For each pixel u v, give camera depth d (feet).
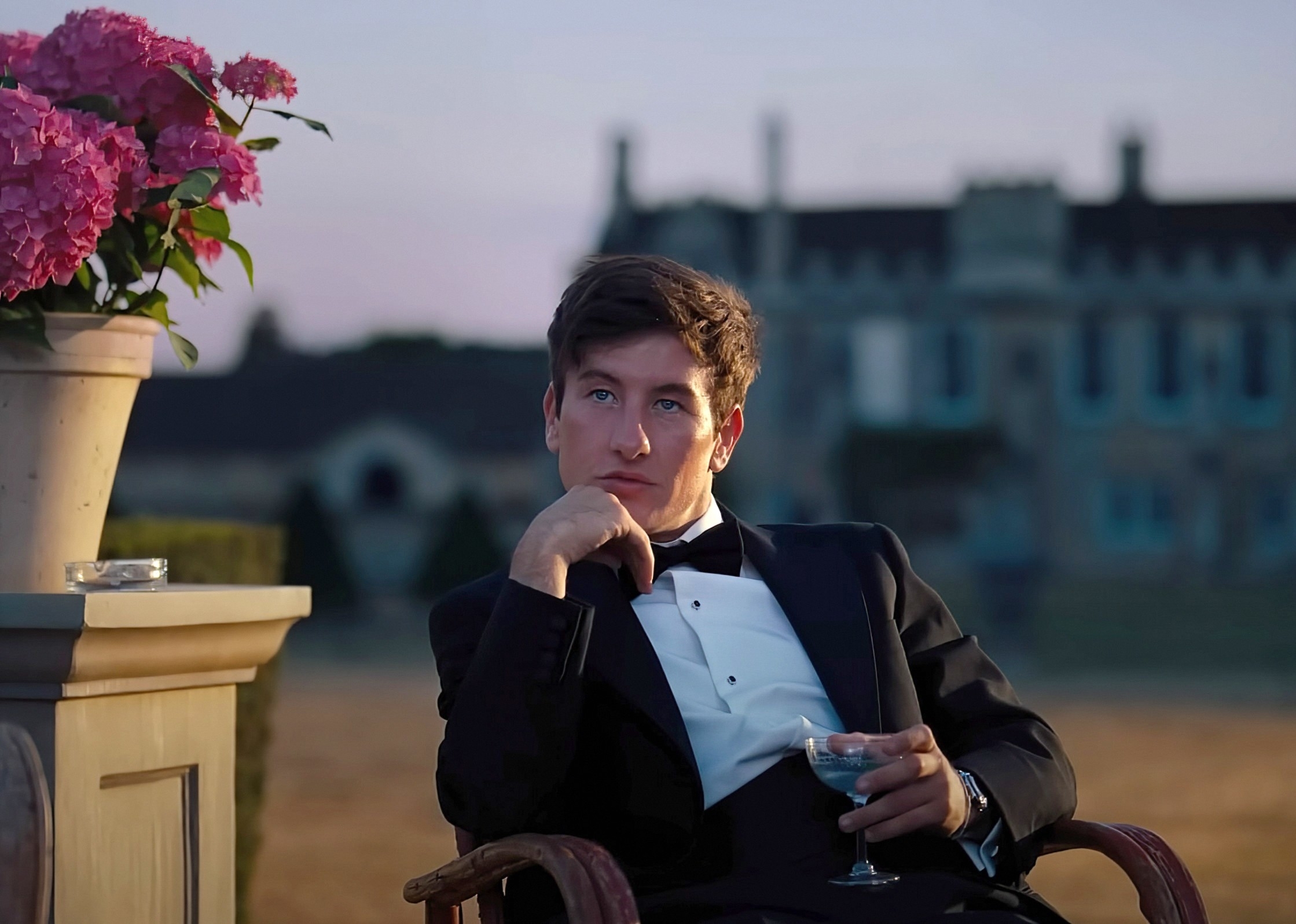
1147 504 153.48
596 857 6.64
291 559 143.13
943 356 154.30
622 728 7.55
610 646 7.63
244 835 13.88
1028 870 8.01
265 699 14.30
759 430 154.71
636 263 8.14
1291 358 152.56
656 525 8.02
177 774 8.85
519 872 7.73
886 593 8.42
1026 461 152.87
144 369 9.01
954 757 8.36
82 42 8.96
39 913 5.86
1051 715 67.41
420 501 161.68
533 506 161.79
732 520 8.51
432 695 75.15
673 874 7.43
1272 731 59.57
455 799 7.20
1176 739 56.44
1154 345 153.69
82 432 8.71
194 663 8.68
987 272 153.38
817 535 8.73
